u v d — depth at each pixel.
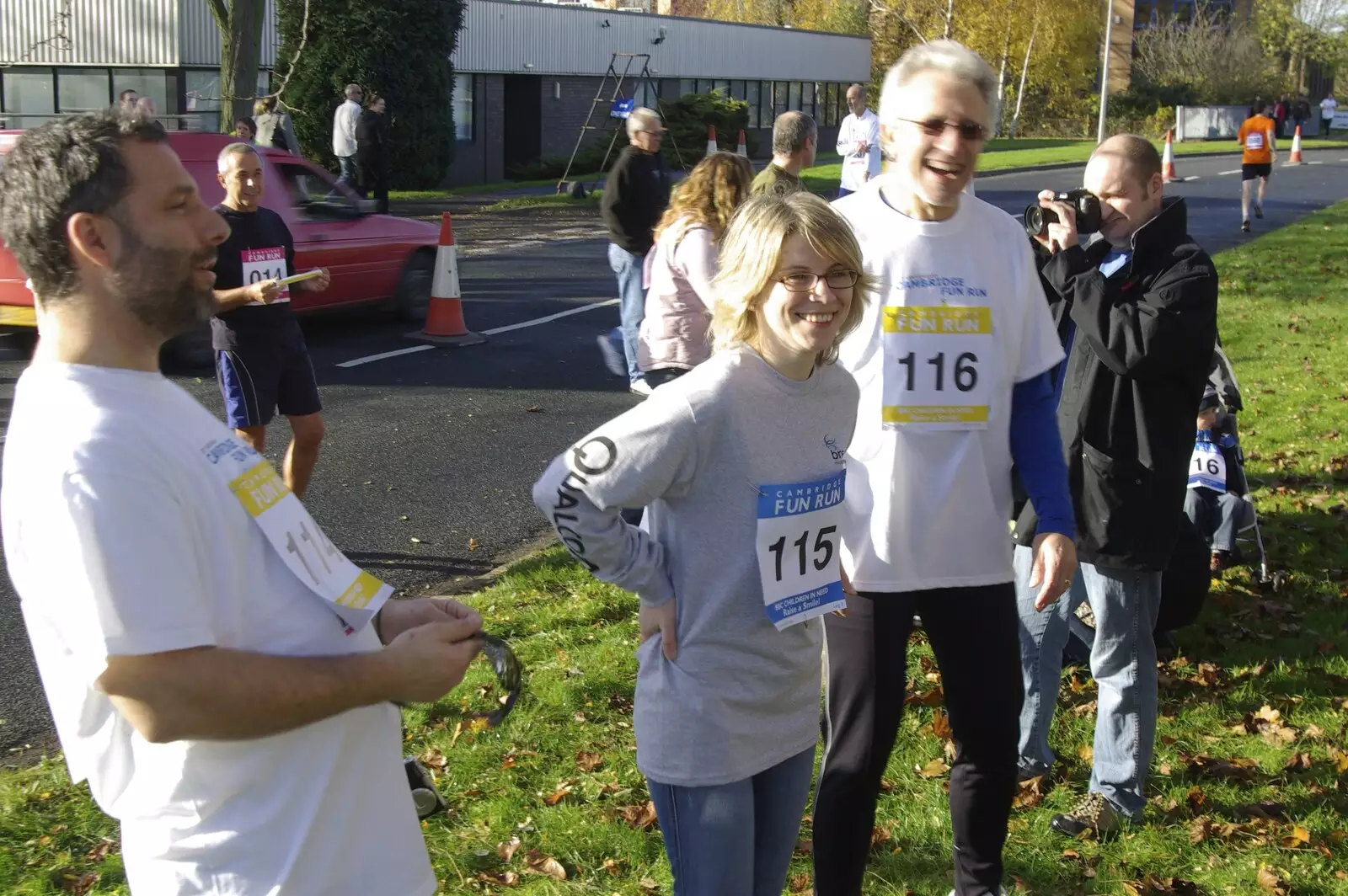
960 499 2.95
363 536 6.34
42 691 4.61
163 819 1.74
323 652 1.80
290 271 5.99
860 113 14.36
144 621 1.54
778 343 2.48
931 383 2.92
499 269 15.80
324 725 1.79
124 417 1.60
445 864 3.54
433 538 6.37
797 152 6.86
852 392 2.62
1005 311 2.98
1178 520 3.51
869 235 2.95
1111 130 54.66
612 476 2.36
